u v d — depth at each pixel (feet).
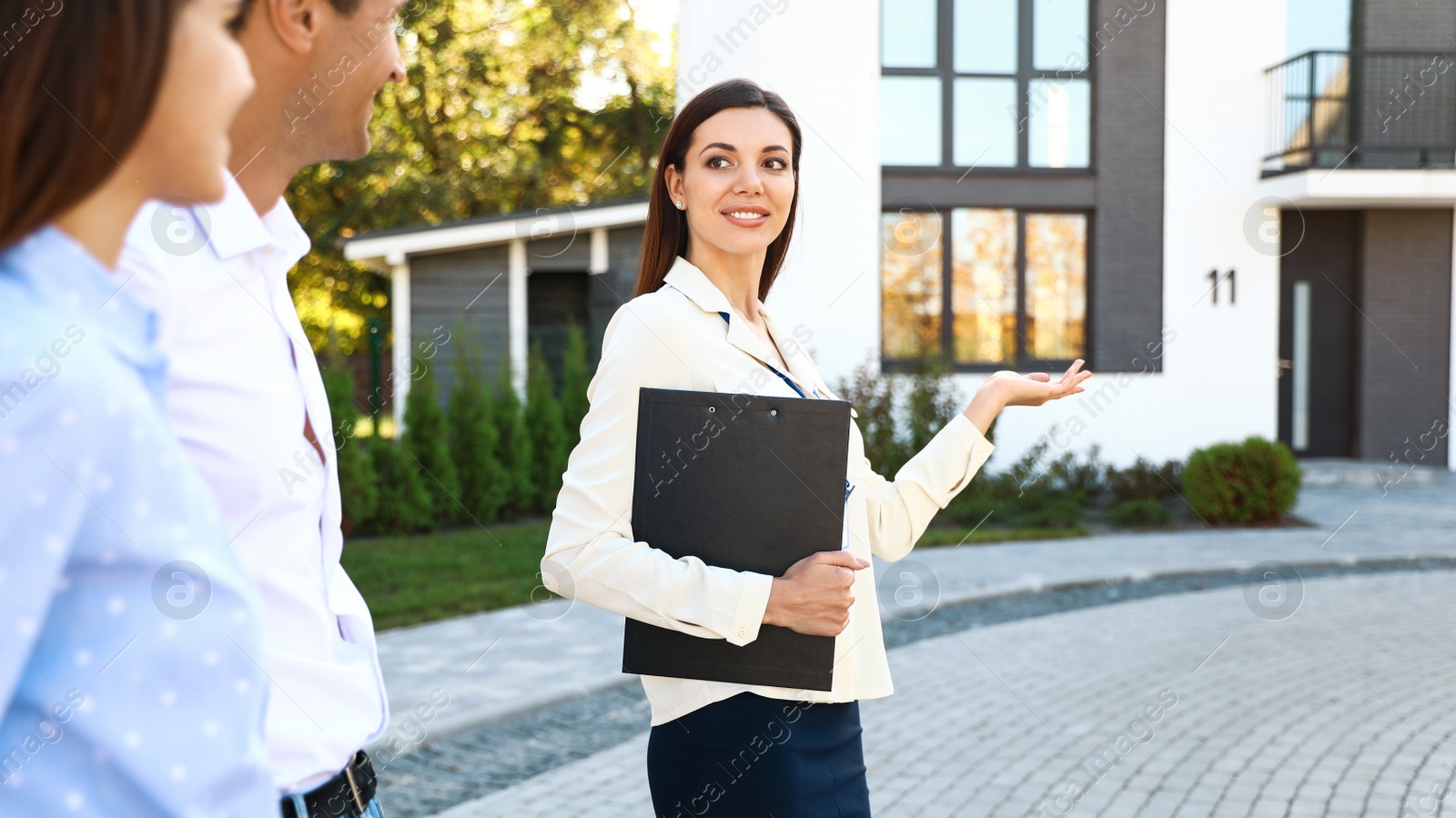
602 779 12.84
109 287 2.24
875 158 36.91
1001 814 11.77
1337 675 17.06
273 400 3.26
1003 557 27.50
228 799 2.34
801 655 4.94
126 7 2.05
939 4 38.29
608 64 66.85
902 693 16.39
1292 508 33.27
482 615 21.43
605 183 66.90
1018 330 39.01
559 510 5.16
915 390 34.22
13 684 1.97
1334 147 38.58
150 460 2.17
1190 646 18.99
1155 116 38.73
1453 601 22.31
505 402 34.35
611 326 5.45
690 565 4.85
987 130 38.63
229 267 3.21
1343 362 42.01
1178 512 33.76
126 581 2.19
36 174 2.07
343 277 66.64
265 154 3.62
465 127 66.23
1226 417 39.01
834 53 36.47
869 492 6.25
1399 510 33.86
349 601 3.78
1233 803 12.06
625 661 5.07
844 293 36.86
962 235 38.73
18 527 1.97
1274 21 38.75
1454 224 40.83
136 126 2.09
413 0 63.77
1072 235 39.17
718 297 5.61
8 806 2.15
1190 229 38.96
